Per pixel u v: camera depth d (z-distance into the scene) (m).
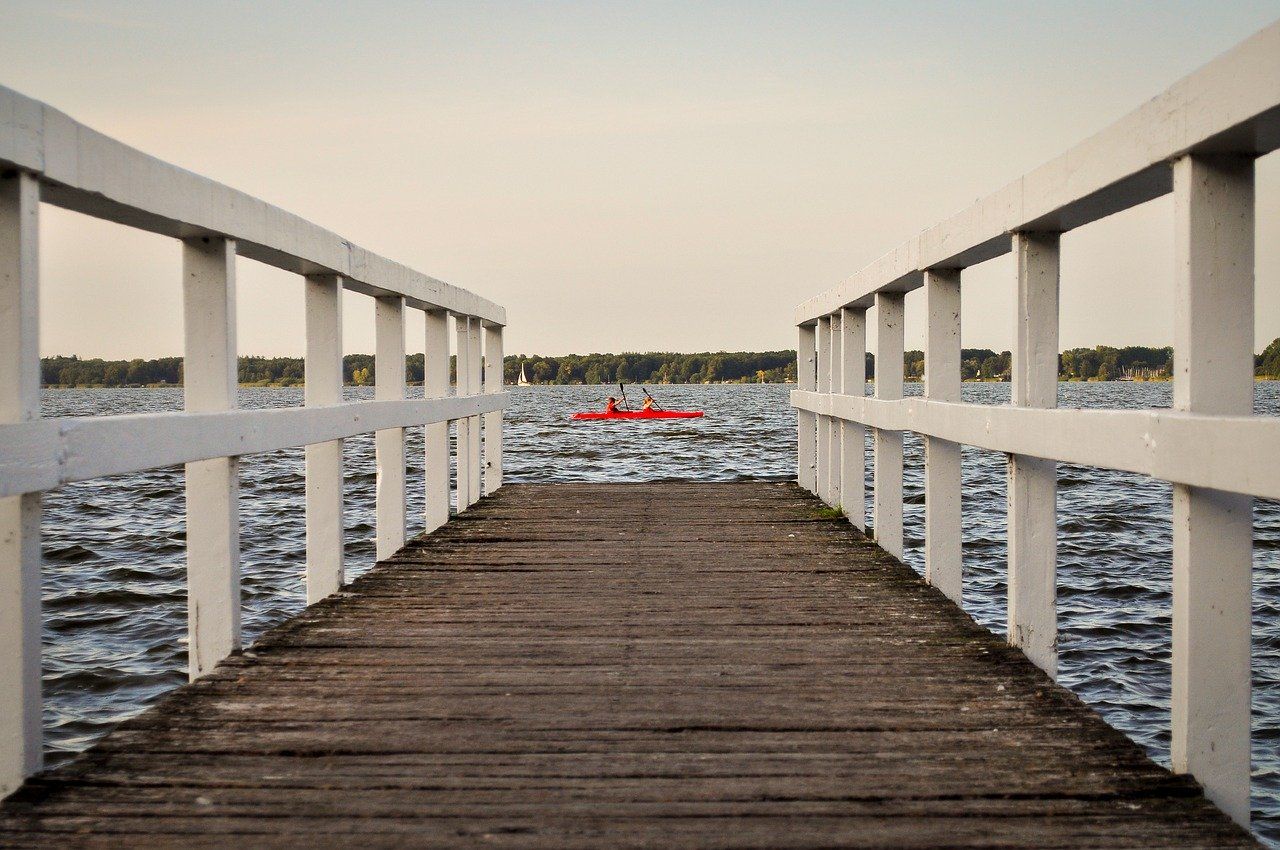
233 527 3.96
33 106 2.62
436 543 6.72
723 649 4.09
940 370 5.07
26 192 2.64
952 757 2.92
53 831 2.43
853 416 7.09
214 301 3.85
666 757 2.91
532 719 3.24
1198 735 2.64
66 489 19.42
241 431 3.83
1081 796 2.64
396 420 6.00
